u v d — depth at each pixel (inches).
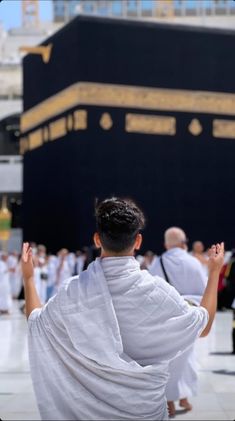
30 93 1197.1
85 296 117.0
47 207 1136.2
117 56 1051.9
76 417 117.6
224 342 517.3
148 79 1061.8
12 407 261.7
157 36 1054.4
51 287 823.7
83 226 1039.0
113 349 115.4
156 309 118.6
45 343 119.3
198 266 270.2
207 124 1049.5
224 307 754.2
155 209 1071.0
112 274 119.2
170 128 1064.8
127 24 1052.5
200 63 1038.4
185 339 120.9
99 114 1047.6
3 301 784.3
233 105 1020.5
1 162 1952.5
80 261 874.1
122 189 1058.7
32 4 1908.2
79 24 1035.3
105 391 117.0
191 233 1074.7
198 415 254.7
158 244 1071.0
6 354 454.9
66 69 1069.8
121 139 1058.1
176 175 1070.4
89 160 1043.9
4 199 1935.3
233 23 1406.3
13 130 2090.3
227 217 1058.1
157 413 118.7
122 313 118.0
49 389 118.6
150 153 1067.9
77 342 116.0
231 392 308.7
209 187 1061.1
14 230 1793.8
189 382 261.3
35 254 803.4
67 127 1068.5
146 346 119.6
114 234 119.9
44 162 1148.5
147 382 117.6
